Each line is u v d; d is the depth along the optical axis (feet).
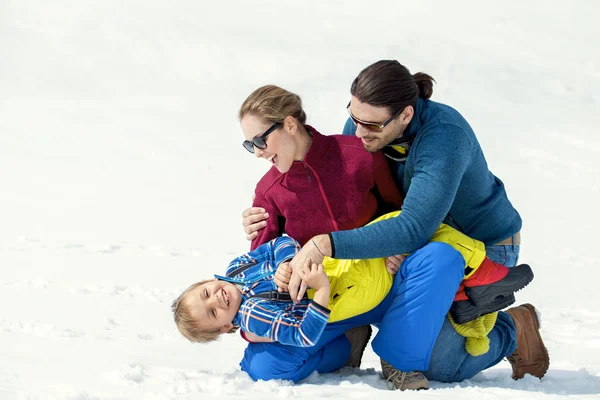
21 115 126.52
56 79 163.53
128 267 43.55
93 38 201.26
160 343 26.00
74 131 115.65
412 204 20.31
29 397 17.71
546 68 194.49
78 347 24.20
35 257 45.06
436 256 20.13
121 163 95.61
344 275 21.27
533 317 23.07
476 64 192.95
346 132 24.35
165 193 80.12
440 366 21.59
